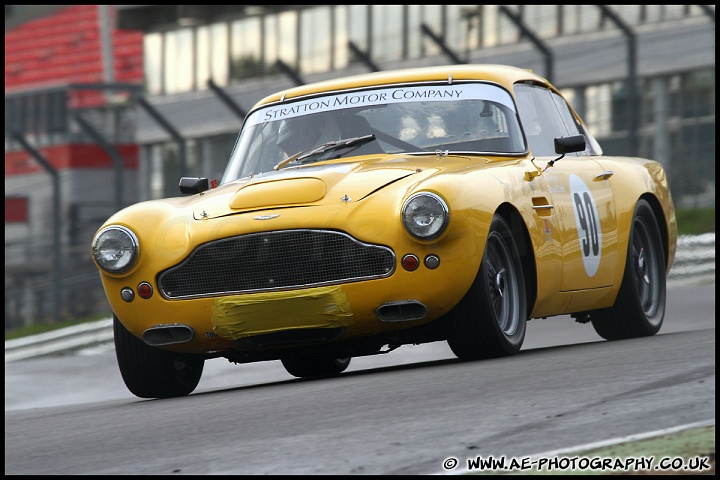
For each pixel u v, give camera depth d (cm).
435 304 1977
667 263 2712
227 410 1675
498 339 2041
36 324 6662
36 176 10581
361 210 1978
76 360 4384
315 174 2086
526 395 1505
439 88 2384
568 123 2616
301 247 1980
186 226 2056
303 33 9806
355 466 1158
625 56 8062
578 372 1697
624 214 2492
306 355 2103
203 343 2064
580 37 8269
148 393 2234
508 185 2103
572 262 2277
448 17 8962
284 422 1477
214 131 10000
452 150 2269
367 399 1619
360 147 2292
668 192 2761
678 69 7838
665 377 1563
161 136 10112
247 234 1988
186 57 10350
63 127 10425
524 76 2509
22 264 8156
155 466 1245
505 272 2109
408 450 1215
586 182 2391
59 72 12050
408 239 1955
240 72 10094
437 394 1595
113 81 11500
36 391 3691
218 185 2408
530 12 8544
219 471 1184
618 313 2527
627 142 7988
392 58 9306
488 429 1291
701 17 7738
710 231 6184
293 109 2455
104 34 11544
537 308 2189
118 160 6719
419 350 3381
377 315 1975
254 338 2034
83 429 1641
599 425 1266
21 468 1323
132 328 2100
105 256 2069
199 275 2025
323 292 1962
